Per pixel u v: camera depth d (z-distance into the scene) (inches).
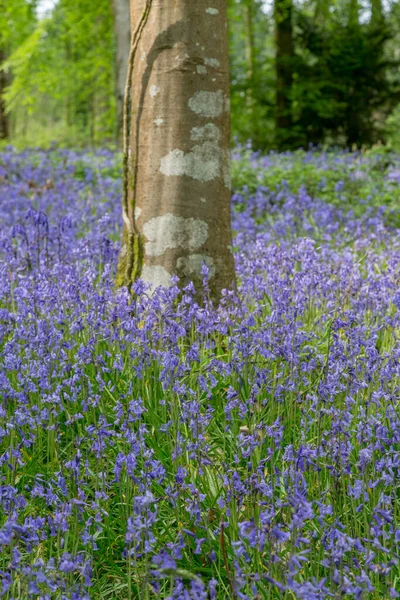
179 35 195.9
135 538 104.1
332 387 135.3
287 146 810.8
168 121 197.6
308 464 125.0
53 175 460.8
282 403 151.6
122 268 205.8
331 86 797.9
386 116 828.0
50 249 244.4
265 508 119.6
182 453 139.2
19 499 113.0
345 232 309.7
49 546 121.1
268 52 1341.0
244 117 840.3
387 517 102.8
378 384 153.1
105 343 174.7
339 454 122.0
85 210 332.8
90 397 143.7
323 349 177.0
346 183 429.4
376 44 796.0
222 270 201.9
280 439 127.3
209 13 197.5
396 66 810.8
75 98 1205.1
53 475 134.0
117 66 623.2
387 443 122.5
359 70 802.2
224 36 202.4
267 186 428.5
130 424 132.0
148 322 161.0
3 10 745.6
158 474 116.4
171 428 141.9
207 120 198.7
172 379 141.5
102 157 525.3
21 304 174.4
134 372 162.6
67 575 106.9
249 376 156.3
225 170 203.9
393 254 244.4
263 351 152.8
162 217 198.7
